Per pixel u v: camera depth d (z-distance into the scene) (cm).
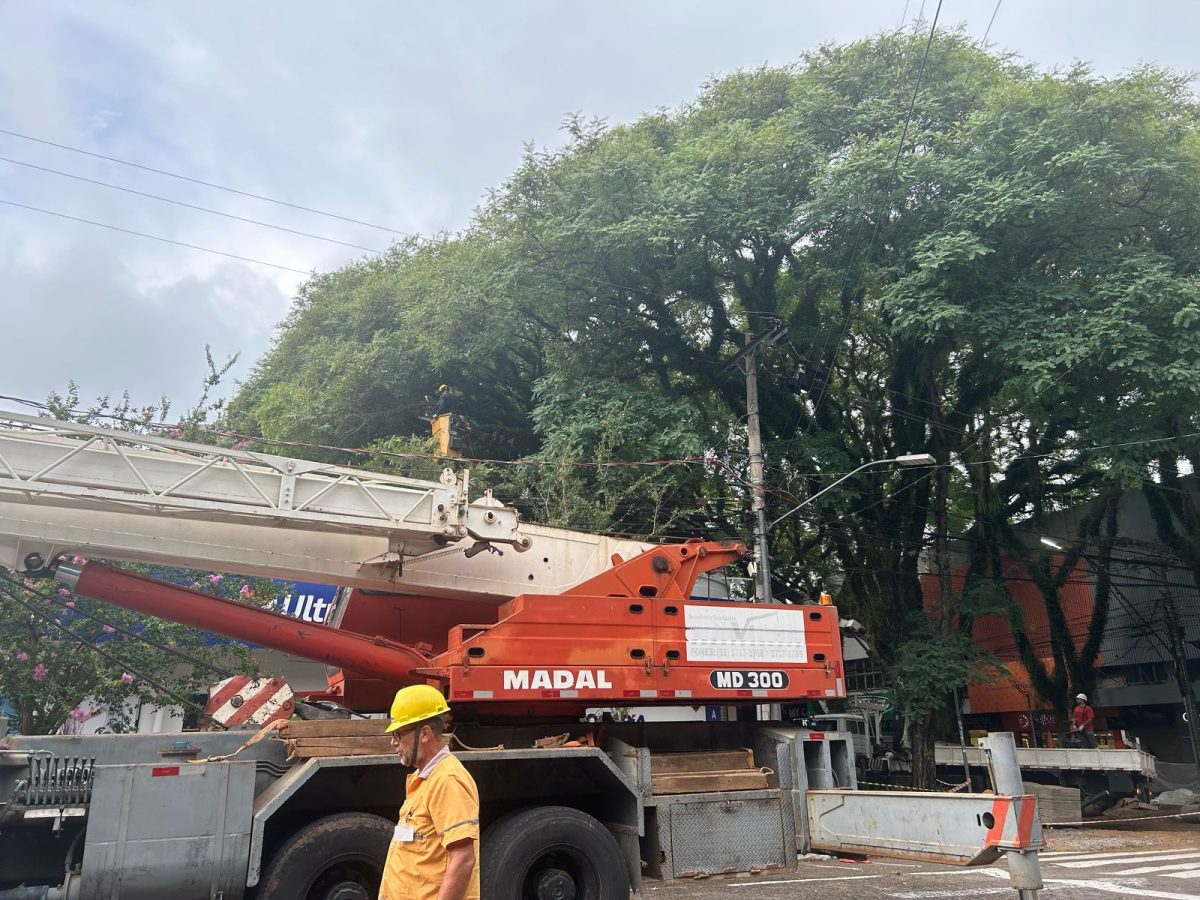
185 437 1144
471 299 1975
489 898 648
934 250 1691
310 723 661
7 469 659
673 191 1848
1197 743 2369
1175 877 1114
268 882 593
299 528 775
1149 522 2594
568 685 753
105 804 573
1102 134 1700
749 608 852
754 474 1712
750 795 791
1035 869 640
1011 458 2377
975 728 2941
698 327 2272
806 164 1939
